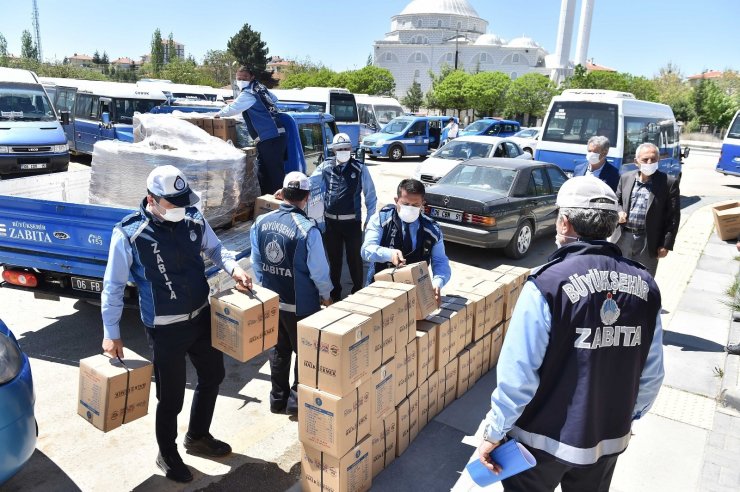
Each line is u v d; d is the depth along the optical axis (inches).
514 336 76.9
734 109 2007.9
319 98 724.0
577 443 76.5
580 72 1786.4
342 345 103.1
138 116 210.8
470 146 504.7
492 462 82.5
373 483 123.9
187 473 122.2
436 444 138.8
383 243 150.6
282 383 150.9
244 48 2871.6
